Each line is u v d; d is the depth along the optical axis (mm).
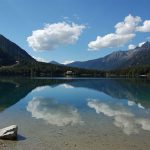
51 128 24109
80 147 18547
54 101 46688
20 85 92125
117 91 68938
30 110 35188
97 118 29328
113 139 20562
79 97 53938
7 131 20703
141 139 20625
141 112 34125
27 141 19875
